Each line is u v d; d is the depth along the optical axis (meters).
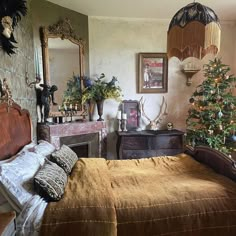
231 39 4.57
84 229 1.45
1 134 1.87
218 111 3.76
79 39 3.91
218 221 1.62
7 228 1.18
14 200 1.56
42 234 1.42
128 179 2.14
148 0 3.48
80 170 2.29
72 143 3.65
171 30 2.29
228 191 1.82
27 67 2.91
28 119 2.63
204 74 4.20
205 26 2.11
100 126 4.02
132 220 1.56
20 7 2.17
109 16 4.17
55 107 3.63
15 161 1.79
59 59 3.68
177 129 4.58
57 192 1.66
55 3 3.53
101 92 3.99
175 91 4.55
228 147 3.86
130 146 3.97
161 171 2.40
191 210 1.64
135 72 4.40
